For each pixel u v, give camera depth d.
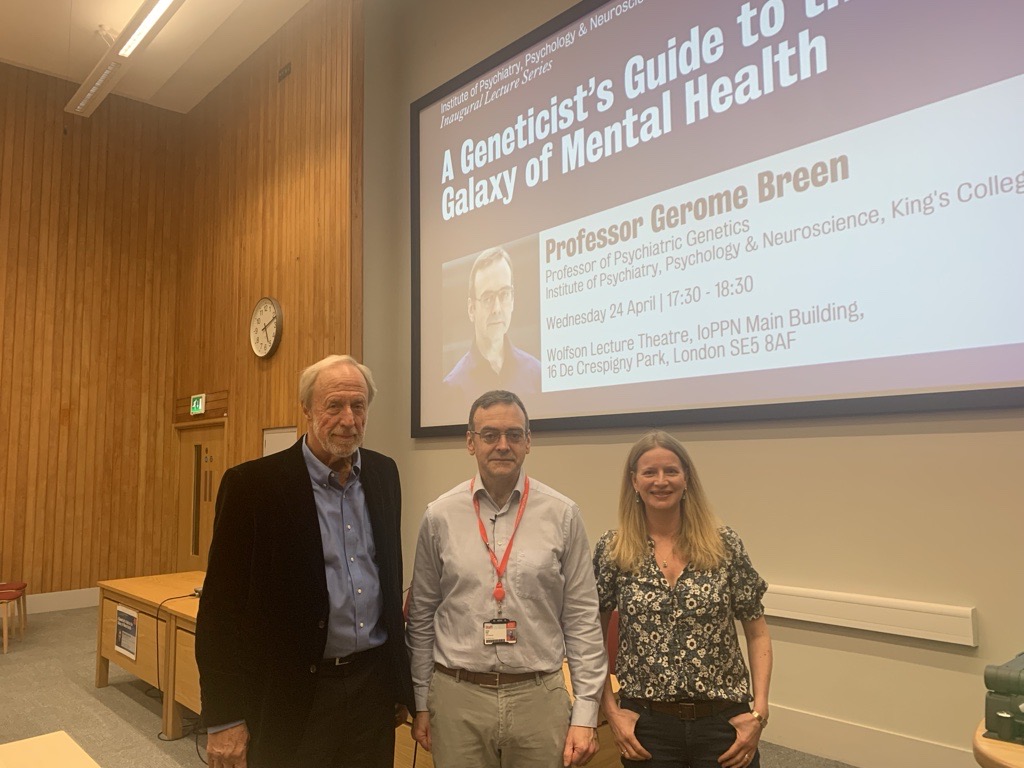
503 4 4.84
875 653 2.89
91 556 6.93
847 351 2.97
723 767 1.62
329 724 1.60
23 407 6.66
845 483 3.00
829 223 3.07
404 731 2.49
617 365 3.87
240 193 6.68
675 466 1.77
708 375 3.45
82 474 6.94
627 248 3.87
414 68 5.55
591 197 4.10
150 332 7.43
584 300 4.08
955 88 2.74
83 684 4.33
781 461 3.21
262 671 1.59
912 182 2.83
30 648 5.20
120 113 7.42
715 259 3.46
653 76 3.83
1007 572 2.58
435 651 1.72
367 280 5.40
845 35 3.07
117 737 3.49
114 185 7.33
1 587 5.31
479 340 4.74
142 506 7.26
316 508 1.68
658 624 1.70
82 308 7.05
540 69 4.48
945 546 2.72
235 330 6.57
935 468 2.76
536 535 1.70
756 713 1.65
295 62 6.07
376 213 5.52
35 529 6.65
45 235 6.89
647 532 1.82
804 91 3.19
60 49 6.49
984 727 1.44
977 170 2.67
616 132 3.99
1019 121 2.59
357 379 1.71
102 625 4.29
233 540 1.63
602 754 2.14
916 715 2.76
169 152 7.70
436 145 5.21
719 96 3.51
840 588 2.99
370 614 1.70
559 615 1.74
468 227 4.89
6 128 6.76
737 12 3.48
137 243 7.43
